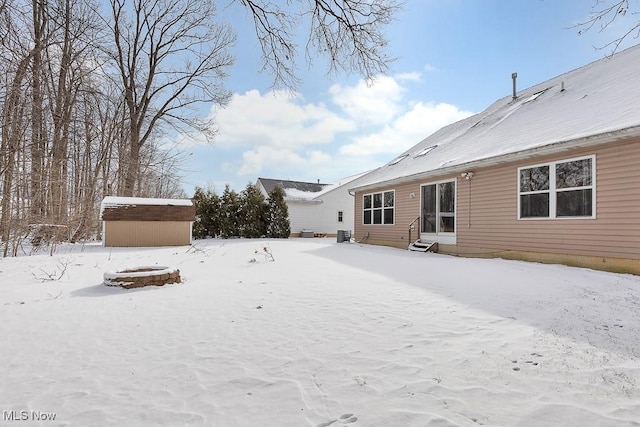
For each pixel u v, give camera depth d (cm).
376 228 1523
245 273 786
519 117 1138
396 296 530
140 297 559
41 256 1109
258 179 2933
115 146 2100
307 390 259
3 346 349
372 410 232
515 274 662
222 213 2078
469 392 252
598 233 718
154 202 1576
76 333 388
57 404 242
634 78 854
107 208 1480
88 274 794
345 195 2723
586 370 281
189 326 409
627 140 671
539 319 410
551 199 811
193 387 265
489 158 918
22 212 1211
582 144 711
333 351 329
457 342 345
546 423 214
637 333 363
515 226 901
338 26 469
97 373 290
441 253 1152
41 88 1355
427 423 216
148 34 2031
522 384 261
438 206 1173
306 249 1304
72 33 1025
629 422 212
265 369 295
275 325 407
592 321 401
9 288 637
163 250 1329
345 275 721
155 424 219
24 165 1212
